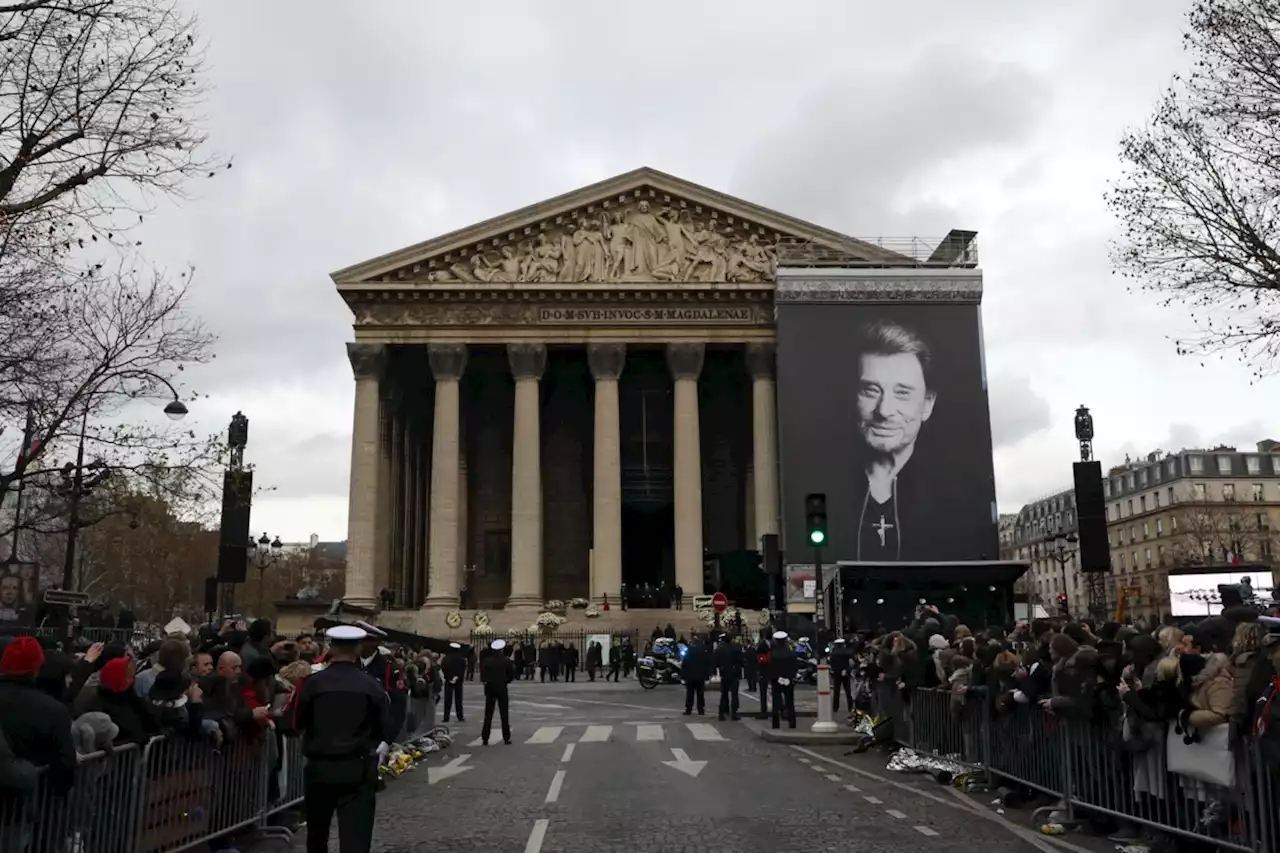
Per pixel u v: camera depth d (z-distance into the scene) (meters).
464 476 72.44
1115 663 13.37
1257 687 10.14
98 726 9.87
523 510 63.22
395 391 70.56
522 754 22.75
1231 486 124.50
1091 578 60.59
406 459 74.56
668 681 46.38
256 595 145.00
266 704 14.06
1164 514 128.88
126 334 25.47
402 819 15.00
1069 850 12.29
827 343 58.62
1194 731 10.99
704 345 65.06
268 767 14.22
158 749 11.09
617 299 65.06
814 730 24.47
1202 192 23.77
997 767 16.52
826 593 50.66
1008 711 15.98
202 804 11.94
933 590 51.59
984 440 57.78
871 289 59.19
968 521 56.94
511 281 64.75
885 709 22.95
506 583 72.75
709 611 58.78
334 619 50.53
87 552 80.88
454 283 64.50
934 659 20.31
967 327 58.94
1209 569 37.28
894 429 57.72
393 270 64.62
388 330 64.75
